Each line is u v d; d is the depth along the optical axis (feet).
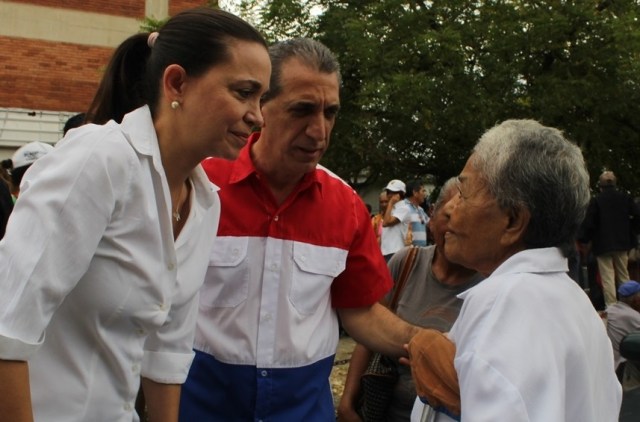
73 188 4.58
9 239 4.50
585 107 45.11
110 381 5.14
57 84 46.29
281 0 45.57
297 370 7.34
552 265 5.08
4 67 45.01
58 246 4.50
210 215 5.97
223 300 7.29
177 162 5.35
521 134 5.21
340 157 48.29
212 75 5.06
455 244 5.53
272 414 7.27
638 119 47.32
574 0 43.45
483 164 5.28
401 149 49.65
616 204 30.25
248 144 7.52
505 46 43.04
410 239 27.84
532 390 4.48
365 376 8.59
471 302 5.03
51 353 4.93
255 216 7.28
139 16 48.49
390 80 41.98
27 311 4.40
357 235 7.74
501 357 4.57
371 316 7.82
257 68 5.16
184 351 6.19
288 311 7.26
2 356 4.34
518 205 5.08
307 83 6.83
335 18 45.34
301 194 7.40
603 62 43.57
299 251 7.32
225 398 7.27
